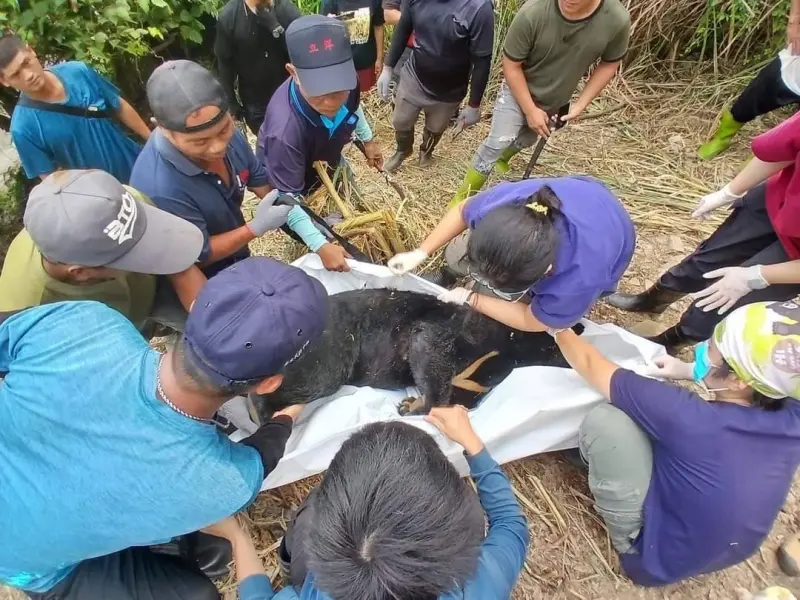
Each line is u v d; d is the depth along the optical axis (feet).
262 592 4.91
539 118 9.86
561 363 7.55
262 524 7.02
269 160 7.83
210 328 3.71
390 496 3.25
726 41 13.73
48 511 3.95
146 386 3.87
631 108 13.84
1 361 4.42
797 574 6.93
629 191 11.99
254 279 3.95
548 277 5.74
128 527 4.02
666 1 13.35
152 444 3.80
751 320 5.22
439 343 7.34
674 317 9.87
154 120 6.18
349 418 7.08
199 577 5.43
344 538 3.22
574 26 8.87
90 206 4.73
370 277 8.06
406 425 3.83
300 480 7.37
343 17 10.99
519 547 4.66
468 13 9.78
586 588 6.87
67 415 3.87
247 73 10.25
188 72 5.60
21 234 5.54
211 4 10.90
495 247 5.06
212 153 6.03
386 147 13.51
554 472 7.71
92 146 7.64
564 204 5.78
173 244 5.41
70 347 4.05
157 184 6.25
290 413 6.73
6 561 4.40
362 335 7.59
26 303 5.35
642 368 7.11
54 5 8.45
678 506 5.95
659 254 10.83
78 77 7.41
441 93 11.00
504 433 6.81
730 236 8.09
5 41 6.50
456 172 12.68
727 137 12.04
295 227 7.61
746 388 5.57
